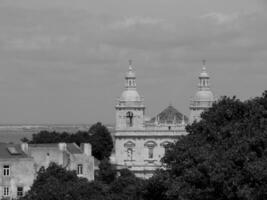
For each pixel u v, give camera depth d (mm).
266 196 171625
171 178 191875
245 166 175625
